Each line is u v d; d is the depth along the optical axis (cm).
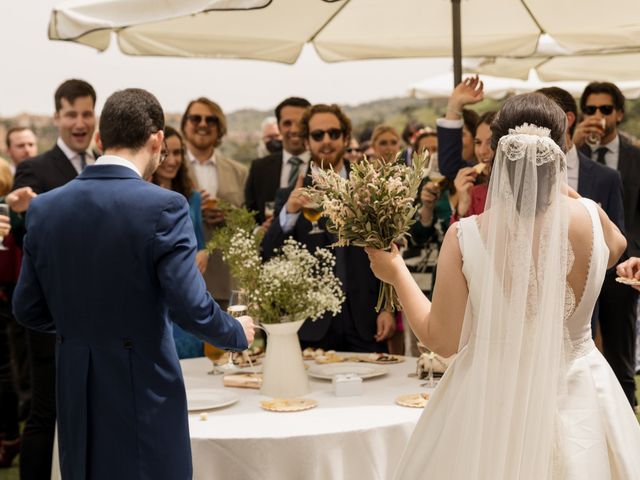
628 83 880
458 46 430
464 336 229
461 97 419
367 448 276
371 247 253
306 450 271
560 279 220
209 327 247
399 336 489
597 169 416
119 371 245
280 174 559
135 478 244
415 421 286
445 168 429
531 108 228
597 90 520
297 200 418
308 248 424
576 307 229
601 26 474
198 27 488
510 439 223
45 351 392
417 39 525
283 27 491
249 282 330
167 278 241
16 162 774
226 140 1370
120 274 244
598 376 232
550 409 220
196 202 467
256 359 386
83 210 249
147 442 244
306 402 310
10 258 472
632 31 477
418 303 245
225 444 270
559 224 220
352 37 518
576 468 221
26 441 393
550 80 779
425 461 238
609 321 448
